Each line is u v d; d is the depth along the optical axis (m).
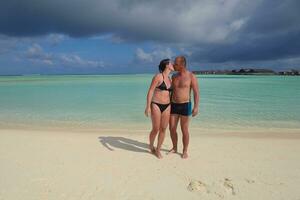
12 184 4.49
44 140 7.50
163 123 5.75
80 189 4.35
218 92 25.08
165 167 5.38
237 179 4.81
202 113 12.89
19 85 38.22
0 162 5.55
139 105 15.65
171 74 5.78
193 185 4.49
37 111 13.52
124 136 8.19
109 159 5.84
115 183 4.60
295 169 5.32
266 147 6.93
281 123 10.52
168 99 5.69
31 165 5.40
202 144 7.20
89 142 7.32
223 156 6.13
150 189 4.39
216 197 4.15
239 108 14.45
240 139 7.82
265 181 4.73
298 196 4.19
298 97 19.92
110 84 39.84
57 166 5.36
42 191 4.26
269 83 42.22
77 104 16.11
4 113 12.98
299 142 7.47
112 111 13.49
